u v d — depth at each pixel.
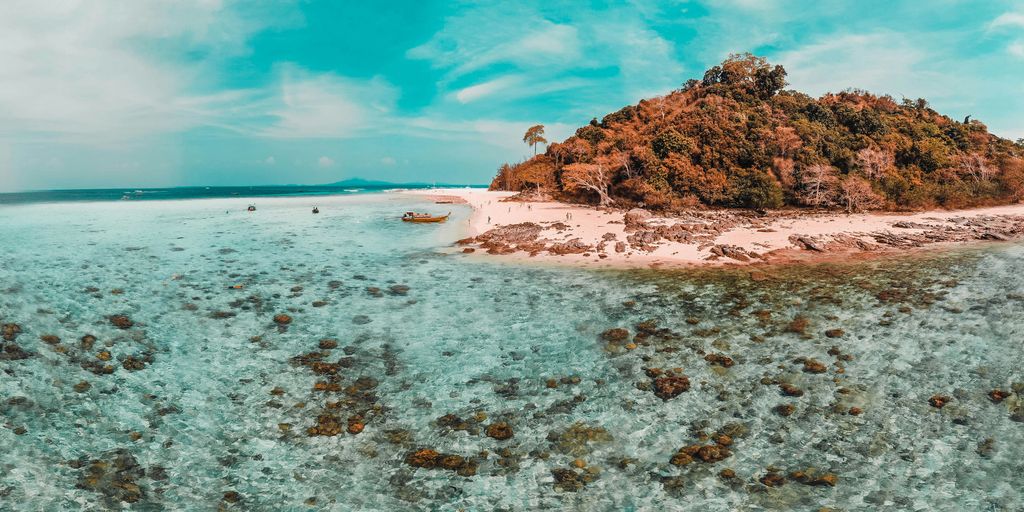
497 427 12.67
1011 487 9.70
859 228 41.50
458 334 19.66
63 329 18.31
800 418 12.73
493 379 15.61
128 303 22.39
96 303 22.00
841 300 22.22
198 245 39.62
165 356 16.86
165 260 32.91
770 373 15.40
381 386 15.18
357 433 12.55
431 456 11.52
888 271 27.25
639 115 91.94
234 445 11.92
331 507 9.82
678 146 65.06
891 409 12.89
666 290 25.44
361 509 9.77
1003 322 18.02
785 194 59.09
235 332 19.52
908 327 18.31
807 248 34.53
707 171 61.53
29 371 14.66
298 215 67.31
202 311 21.94
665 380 15.05
